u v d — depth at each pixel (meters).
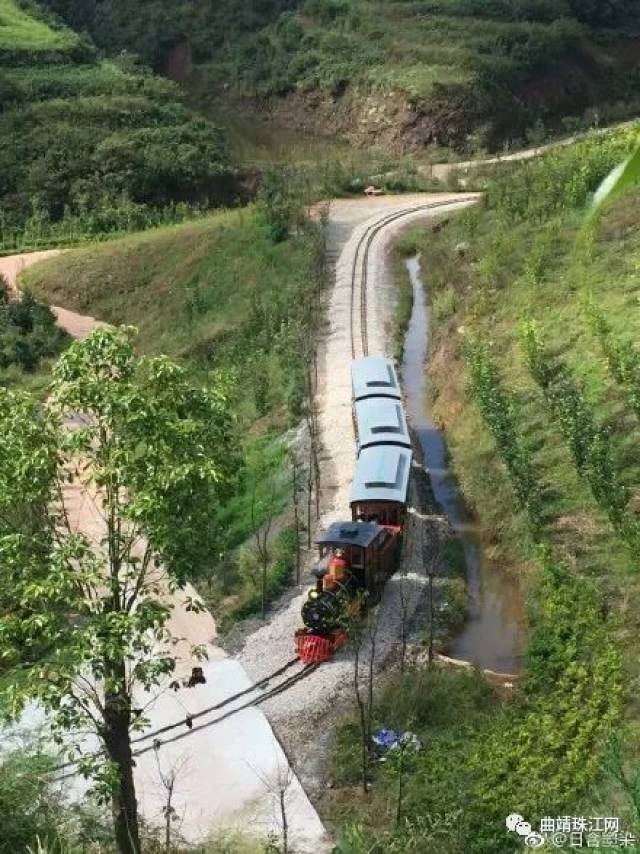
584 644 25.28
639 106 110.31
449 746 22.53
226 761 23.27
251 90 122.00
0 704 16.94
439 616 28.42
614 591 27.08
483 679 25.12
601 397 34.34
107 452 17.48
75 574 16.34
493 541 32.50
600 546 28.89
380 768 22.39
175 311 61.12
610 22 124.06
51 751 21.86
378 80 109.94
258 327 52.75
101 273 66.75
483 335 43.28
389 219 67.75
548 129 106.88
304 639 26.64
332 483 35.19
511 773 21.03
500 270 48.28
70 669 16.27
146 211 79.94
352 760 22.69
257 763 23.12
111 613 16.36
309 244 60.38
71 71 100.62
